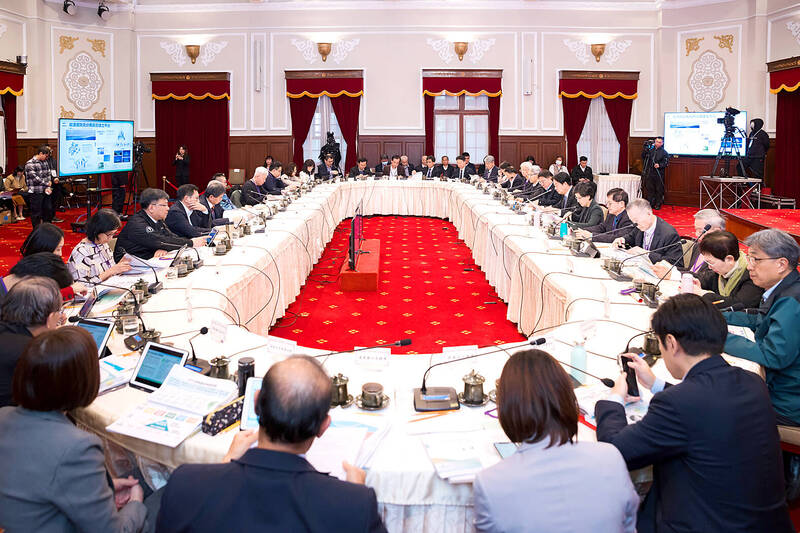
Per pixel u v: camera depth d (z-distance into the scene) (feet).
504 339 15.87
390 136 42.88
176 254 14.75
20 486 5.12
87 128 34.19
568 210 22.21
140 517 5.64
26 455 5.17
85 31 40.34
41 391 5.26
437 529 5.98
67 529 5.24
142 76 42.50
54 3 39.17
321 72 42.06
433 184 36.91
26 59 37.68
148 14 42.09
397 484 5.86
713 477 5.39
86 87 40.60
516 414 4.79
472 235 25.85
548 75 42.19
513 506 4.54
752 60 38.42
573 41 41.96
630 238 16.76
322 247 26.68
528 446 4.82
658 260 14.51
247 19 42.19
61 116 39.75
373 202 37.65
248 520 4.12
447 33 42.01
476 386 7.16
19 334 7.04
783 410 8.20
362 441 6.27
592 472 4.66
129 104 42.11
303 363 4.63
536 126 42.60
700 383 5.70
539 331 13.84
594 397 7.21
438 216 36.78
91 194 37.19
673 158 42.16
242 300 13.52
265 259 15.67
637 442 5.61
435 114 43.11
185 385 7.38
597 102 42.83
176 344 9.07
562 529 4.45
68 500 5.10
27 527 5.13
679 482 5.56
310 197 28.68
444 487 5.87
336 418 6.77
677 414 5.52
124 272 13.16
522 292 16.07
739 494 5.35
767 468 5.47
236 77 42.57
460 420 6.82
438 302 19.38
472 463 5.94
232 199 26.68
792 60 34.86
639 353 8.61
